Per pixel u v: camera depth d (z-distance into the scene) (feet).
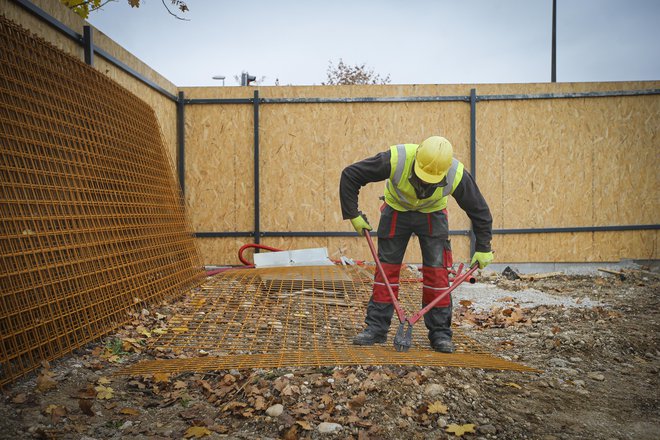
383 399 8.71
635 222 25.18
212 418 8.11
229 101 25.04
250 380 9.31
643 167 25.12
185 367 9.75
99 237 12.82
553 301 17.79
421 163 10.19
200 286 18.07
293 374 9.52
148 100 21.75
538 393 9.60
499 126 25.23
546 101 25.12
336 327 13.76
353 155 25.30
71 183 12.12
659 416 8.76
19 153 10.19
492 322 15.14
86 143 13.29
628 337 13.10
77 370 9.55
